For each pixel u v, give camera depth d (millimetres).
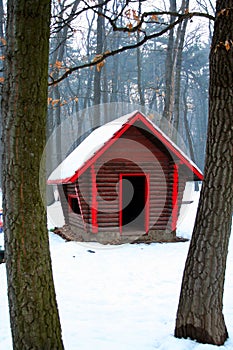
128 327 4695
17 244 2727
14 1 2570
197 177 10586
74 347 4102
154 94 31859
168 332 4496
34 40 2607
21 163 2672
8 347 4172
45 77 2717
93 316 5098
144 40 4473
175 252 9203
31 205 2727
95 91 17531
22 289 2754
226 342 4168
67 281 6785
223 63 3855
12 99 2635
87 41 22641
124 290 6277
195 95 43906
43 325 2807
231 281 6785
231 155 3969
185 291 4230
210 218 4066
